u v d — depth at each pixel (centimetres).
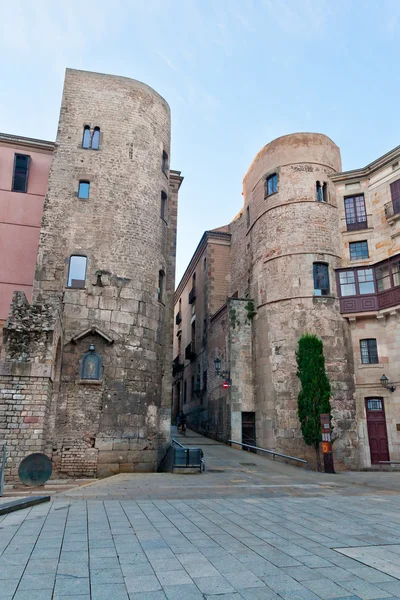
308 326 2433
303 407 2252
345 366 2383
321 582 515
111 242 2181
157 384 2189
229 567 565
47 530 753
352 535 745
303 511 976
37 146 2509
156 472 1978
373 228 2528
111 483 1459
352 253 2577
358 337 2423
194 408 3881
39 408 1547
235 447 2620
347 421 2300
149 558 599
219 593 477
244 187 3325
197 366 3919
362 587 500
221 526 802
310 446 2234
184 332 4722
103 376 1983
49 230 2138
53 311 1673
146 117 2456
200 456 1811
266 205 2786
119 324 2086
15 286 2312
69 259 2114
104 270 2130
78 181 2236
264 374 2594
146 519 855
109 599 457
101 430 1920
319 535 742
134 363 2073
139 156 2366
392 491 1405
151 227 2323
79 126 2322
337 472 2084
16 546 652
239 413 2684
